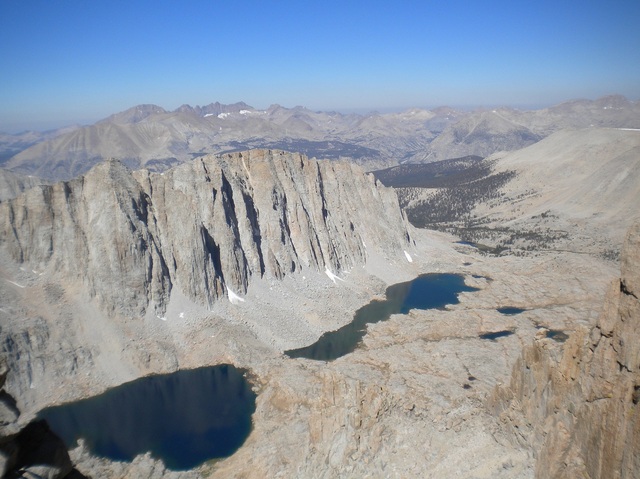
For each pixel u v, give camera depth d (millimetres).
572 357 49969
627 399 40000
